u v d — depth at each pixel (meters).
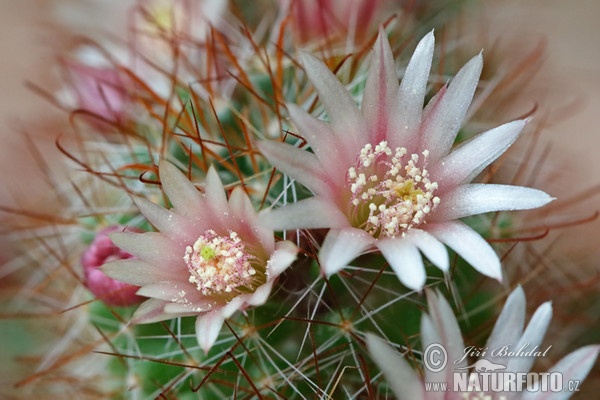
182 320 0.07
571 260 0.10
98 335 0.08
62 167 0.10
